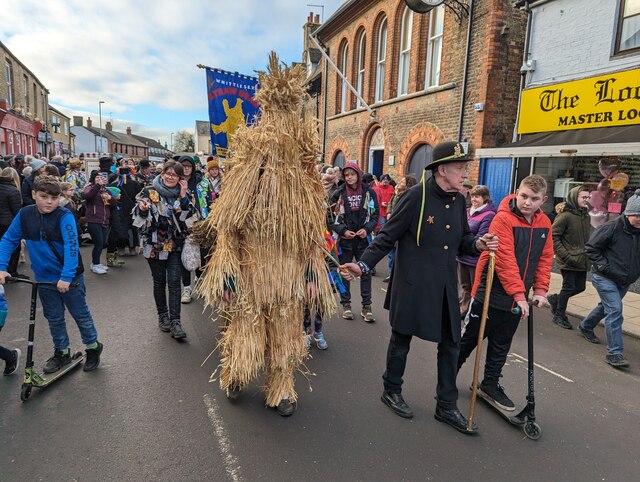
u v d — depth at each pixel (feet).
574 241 16.65
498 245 9.71
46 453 8.52
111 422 9.64
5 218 20.07
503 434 9.78
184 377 11.81
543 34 26.17
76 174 29.76
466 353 11.27
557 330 16.87
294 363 10.30
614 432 10.01
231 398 10.70
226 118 27.20
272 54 9.07
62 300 11.51
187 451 8.74
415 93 36.19
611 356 13.71
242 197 9.05
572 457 9.02
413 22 36.58
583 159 24.53
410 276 9.73
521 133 27.81
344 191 16.47
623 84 21.74
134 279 22.25
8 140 73.36
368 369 12.73
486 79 28.48
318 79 60.70
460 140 31.01
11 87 80.74
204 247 12.95
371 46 44.70
